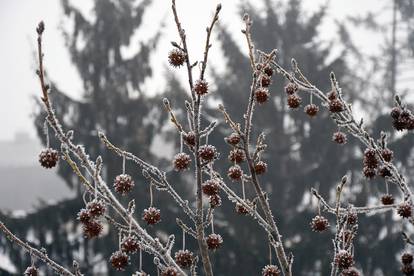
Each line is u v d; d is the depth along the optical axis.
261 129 16.61
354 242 15.12
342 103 3.51
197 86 2.75
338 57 16.56
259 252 15.04
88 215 2.40
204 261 2.73
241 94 16.73
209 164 2.97
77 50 15.99
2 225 2.53
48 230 14.61
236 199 3.05
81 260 14.45
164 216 14.77
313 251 14.83
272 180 16.30
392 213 15.48
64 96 15.08
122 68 16.00
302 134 16.36
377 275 14.78
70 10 15.91
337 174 15.62
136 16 16.36
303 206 16.44
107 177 15.45
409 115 3.59
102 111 15.49
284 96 16.72
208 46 2.75
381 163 3.55
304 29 17.17
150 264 13.93
